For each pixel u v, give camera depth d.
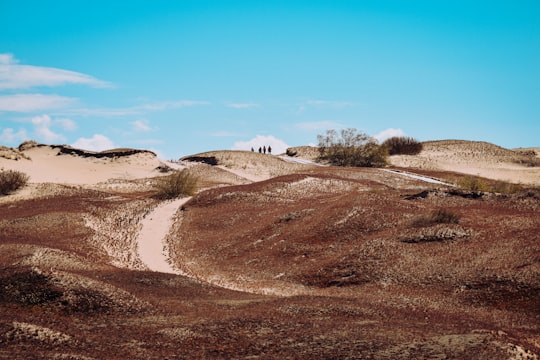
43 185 77.38
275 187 71.06
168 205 69.75
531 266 34.84
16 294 29.11
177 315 28.70
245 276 44.03
